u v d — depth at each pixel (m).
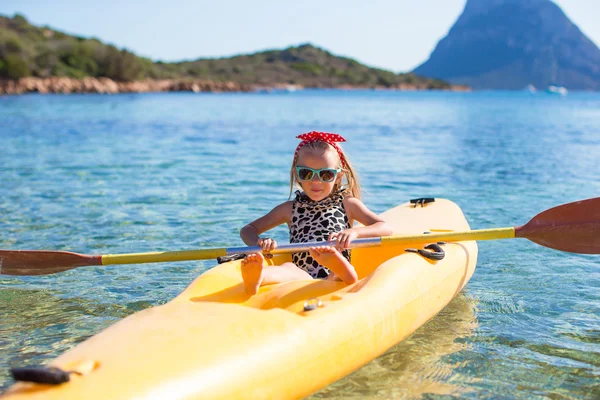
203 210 6.65
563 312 3.79
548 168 10.16
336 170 3.67
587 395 2.78
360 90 159.62
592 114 32.00
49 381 2.14
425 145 14.22
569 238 3.64
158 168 9.97
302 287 3.19
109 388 2.15
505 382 2.89
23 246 5.20
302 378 2.55
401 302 3.17
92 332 3.52
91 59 81.56
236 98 60.47
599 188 8.12
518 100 72.19
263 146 13.65
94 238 5.46
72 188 8.02
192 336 2.49
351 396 2.73
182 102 44.34
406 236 3.47
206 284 3.22
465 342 3.33
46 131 17.45
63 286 4.30
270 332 2.59
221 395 2.27
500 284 4.31
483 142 15.04
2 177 8.91
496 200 7.30
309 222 3.75
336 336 2.74
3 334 3.49
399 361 3.08
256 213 6.50
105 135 16.31
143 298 4.06
